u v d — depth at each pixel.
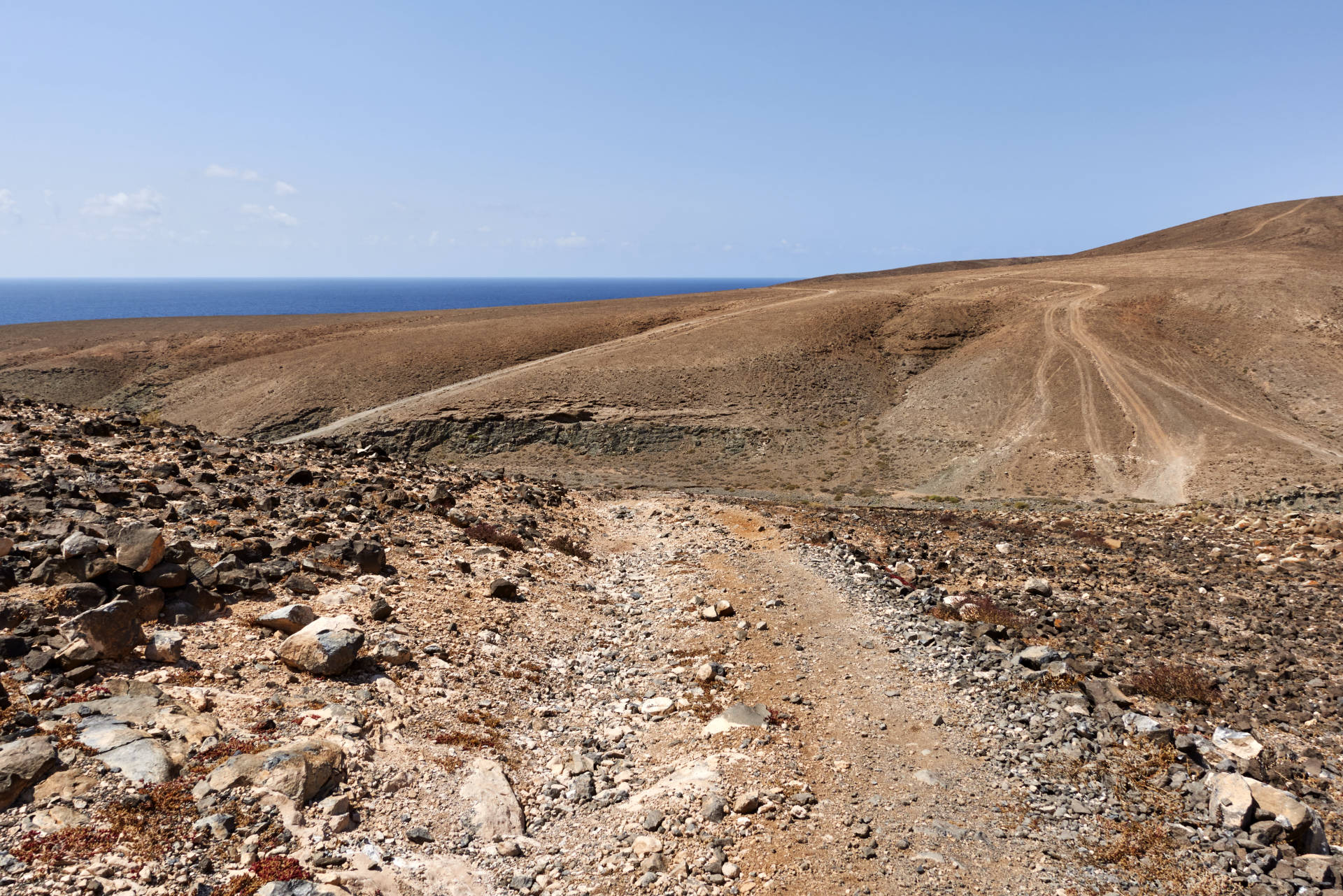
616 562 18.81
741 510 25.91
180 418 82.44
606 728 9.60
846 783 8.45
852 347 89.00
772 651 12.45
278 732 7.23
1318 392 67.00
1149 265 119.88
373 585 12.12
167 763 6.21
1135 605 15.79
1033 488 54.66
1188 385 70.38
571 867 6.72
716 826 7.40
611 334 103.62
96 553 9.00
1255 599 16.31
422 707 8.75
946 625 13.84
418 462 29.03
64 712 6.63
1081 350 79.06
